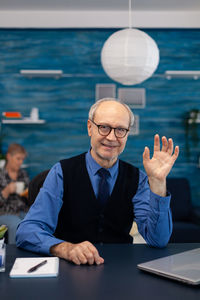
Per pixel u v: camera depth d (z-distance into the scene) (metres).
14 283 0.91
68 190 1.49
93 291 0.85
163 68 4.39
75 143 4.41
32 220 1.36
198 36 4.35
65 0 3.89
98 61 4.37
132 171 1.59
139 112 4.41
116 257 1.14
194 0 3.89
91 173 1.51
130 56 2.25
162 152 1.26
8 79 4.35
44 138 4.38
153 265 1.00
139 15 4.27
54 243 1.17
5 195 3.19
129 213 1.55
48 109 4.39
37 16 4.28
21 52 4.33
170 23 4.29
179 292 0.85
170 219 1.28
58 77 4.32
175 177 4.41
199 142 4.40
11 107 4.37
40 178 1.66
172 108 4.43
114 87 4.38
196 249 1.17
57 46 4.34
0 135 4.32
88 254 1.06
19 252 1.21
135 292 0.84
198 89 4.43
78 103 4.39
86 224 1.49
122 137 1.40
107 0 3.89
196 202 4.40
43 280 0.93
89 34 4.34
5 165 3.46
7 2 3.95
